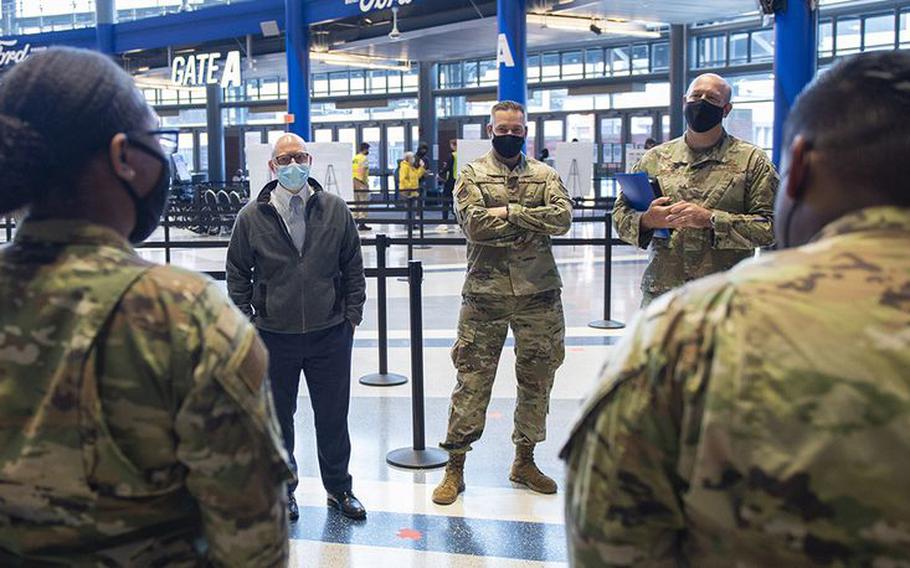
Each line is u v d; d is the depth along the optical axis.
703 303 1.04
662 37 22.28
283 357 3.77
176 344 1.17
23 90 1.22
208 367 1.17
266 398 1.25
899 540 0.91
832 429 0.92
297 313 3.73
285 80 29.77
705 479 0.99
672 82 22.00
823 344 0.95
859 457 0.92
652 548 1.06
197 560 1.27
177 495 1.24
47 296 1.18
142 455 1.18
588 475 1.09
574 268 12.13
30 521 1.19
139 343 1.16
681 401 1.02
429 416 5.39
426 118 26.62
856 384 0.92
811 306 0.97
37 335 1.17
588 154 10.91
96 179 1.24
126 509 1.19
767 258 1.07
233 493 1.20
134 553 1.21
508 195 3.96
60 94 1.21
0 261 1.22
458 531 3.74
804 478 0.93
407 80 27.62
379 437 5.02
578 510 1.10
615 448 1.05
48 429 1.15
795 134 1.11
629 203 3.69
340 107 28.72
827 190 1.06
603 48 23.52
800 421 0.94
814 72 10.06
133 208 1.29
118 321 1.17
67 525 1.18
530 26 17.34
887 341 0.93
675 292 1.10
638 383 1.04
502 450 4.77
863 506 0.92
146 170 1.29
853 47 19.36
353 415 5.44
